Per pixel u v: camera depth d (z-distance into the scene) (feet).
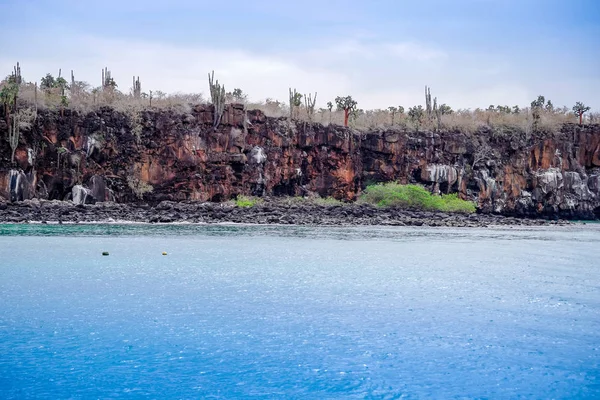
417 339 54.03
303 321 59.72
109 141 240.73
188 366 46.29
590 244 148.66
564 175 315.99
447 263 105.09
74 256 104.22
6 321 58.03
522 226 232.53
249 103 299.79
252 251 118.21
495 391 42.29
